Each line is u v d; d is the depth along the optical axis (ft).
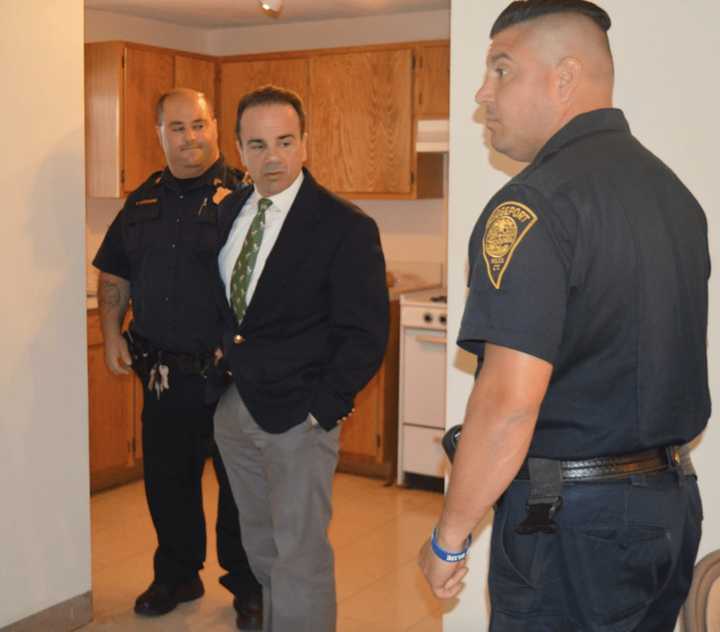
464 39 8.20
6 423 9.98
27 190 10.00
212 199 10.69
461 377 8.50
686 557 5.29
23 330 10.07
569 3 5.07
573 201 4.69
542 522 4.88
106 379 15.99
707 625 4.71
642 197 4.85
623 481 4.85
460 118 8.28
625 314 4.75
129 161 16.72
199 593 11.73
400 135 17.08
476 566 8.48
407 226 18.63
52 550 10.52
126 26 18.20
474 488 4.74
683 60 7.36
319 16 18.38
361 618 11.34
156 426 11.14
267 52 19.13
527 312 4.59
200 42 19.90
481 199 8.27
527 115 5.09
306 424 8.74
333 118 17.66
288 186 8.91
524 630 5.11
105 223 18.25
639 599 4.95
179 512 11.31
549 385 4.90
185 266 10.70
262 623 10.85
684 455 5.26
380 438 17.06
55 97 10.19
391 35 18.22
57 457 10.51
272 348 8.79
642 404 4.81
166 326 10.81
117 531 14.20
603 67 5.06
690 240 5.05
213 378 9.26
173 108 10.70
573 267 4.66
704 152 7.36
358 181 17.60
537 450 4.95
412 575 12.67
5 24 9.66
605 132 5.03
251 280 8.97
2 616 10.05
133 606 11.48
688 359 5.01
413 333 16.35
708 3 7.24
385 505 15.72
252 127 8.77
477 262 4.82
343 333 8.77
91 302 15.97
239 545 10.93
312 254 8.73
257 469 9.29
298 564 8.84
